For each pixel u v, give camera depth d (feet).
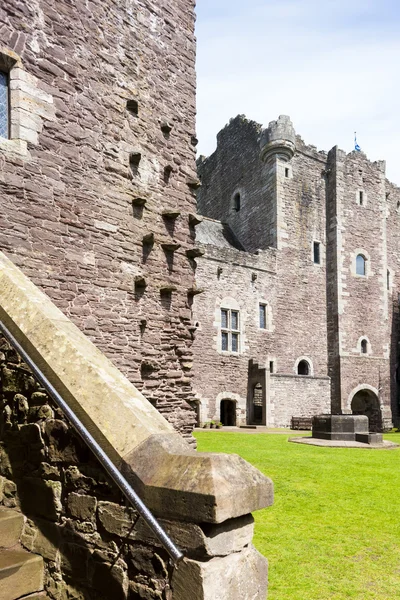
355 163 94.07
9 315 11.96
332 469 27.43
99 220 22.09
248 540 8.61
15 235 18.62
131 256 23.62
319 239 89.25
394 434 69.46
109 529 9.29
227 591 7.89
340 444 39.88
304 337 84.12
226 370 72.08
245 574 8.29
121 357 22.40
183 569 7.86
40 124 20.12
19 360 11.66
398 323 98.73
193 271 27.61
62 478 10.34
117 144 23.52
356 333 88.69
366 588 12.55
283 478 24.76
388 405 91.15
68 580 9.73
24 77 19.72
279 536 16.28
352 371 86.99
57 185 20.43
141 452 8.92
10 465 11.51
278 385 72.38
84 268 21.15
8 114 19.60
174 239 26.40
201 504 7.81
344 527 17.24
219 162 104.27
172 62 27.76
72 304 20.45
